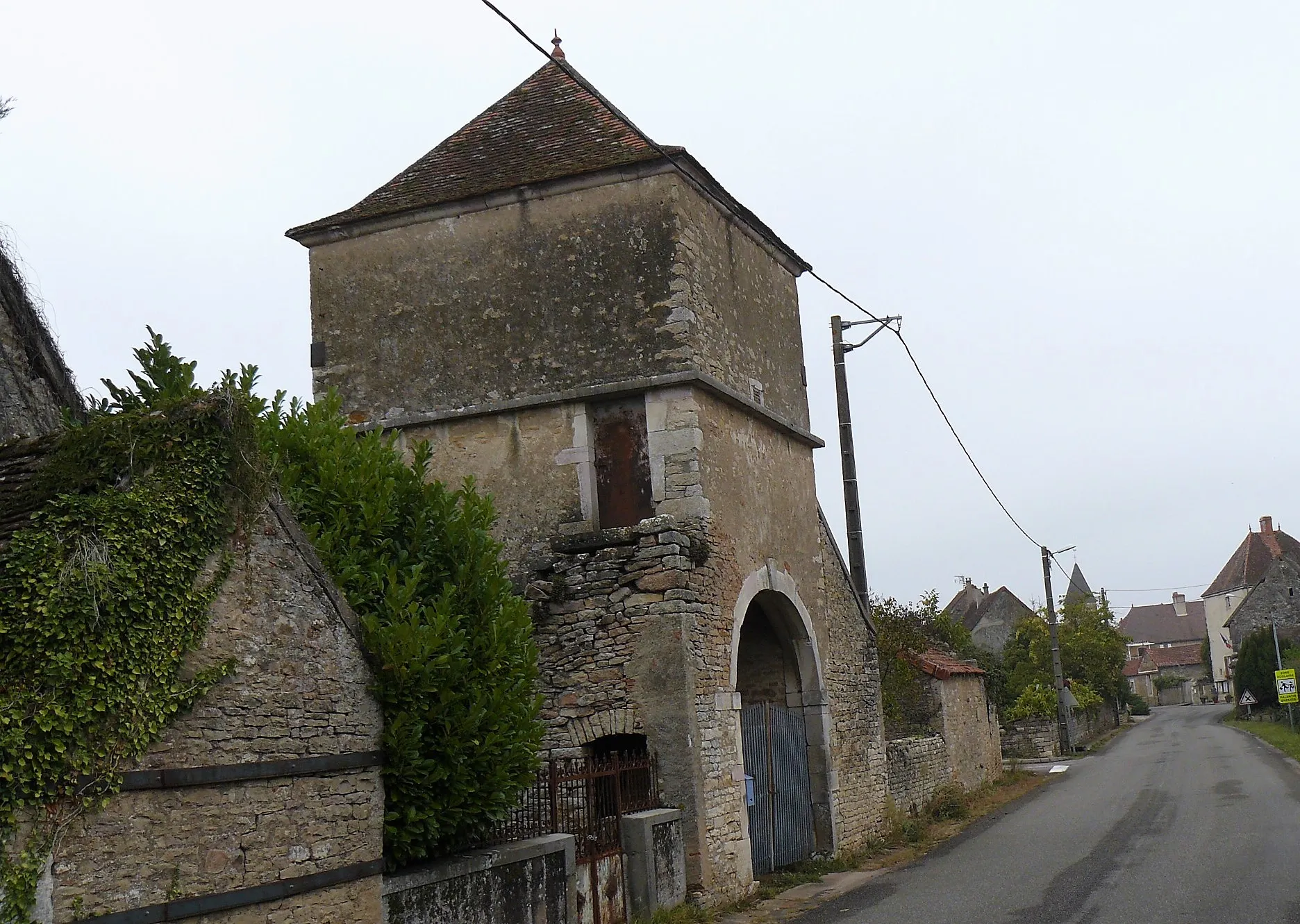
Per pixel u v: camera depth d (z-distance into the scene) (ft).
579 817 35.06
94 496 20.31
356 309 47.34
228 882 21.22
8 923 17.53
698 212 46.24
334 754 24.03
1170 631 407.03
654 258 44.21
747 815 43.24
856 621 58.90
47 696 18.57
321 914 23.12
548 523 43.75
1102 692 176.35
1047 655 171.83
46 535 19.45
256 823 21.97
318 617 24.25
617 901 35.47
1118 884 39.96
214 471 22.09
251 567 22.66
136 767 19.74
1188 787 74.13
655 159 44.01
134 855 19.57
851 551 64.08
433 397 45.85
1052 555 131.13
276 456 26.71
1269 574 241.96
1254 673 181.98
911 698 76.69
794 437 53.57
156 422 21.58
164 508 20.92
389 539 29.60
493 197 46.11
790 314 55.42
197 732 20.97
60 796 18.58
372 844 24.76
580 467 43.73
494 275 45.98
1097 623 180.55
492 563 31.14
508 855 29.27
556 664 41.45
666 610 40.47
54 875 18.29
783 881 46.19
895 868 49.08
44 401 33.40
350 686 24.88
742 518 46.57
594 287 44.75
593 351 44.37
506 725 28.96
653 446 43.34
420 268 46.91
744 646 53.01
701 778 40.01
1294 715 143.43
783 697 52.31
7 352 32.14
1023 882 41.81
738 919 38.42
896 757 63.77
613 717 40.55
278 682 22.90
